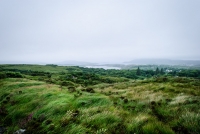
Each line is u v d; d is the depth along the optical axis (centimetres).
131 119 860
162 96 1530
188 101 1204
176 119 830
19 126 1057
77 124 838
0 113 1333
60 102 1277
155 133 683
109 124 812
